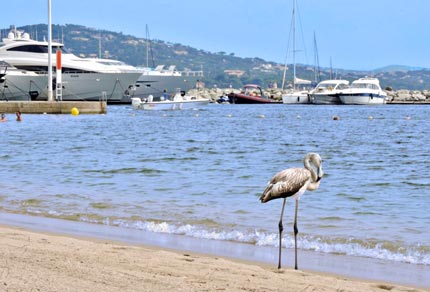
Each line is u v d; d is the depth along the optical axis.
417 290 8.20
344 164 27.88
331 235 12.27
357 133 50.56
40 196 17.33
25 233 11.15
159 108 90.25
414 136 47.09
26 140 41.34
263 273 8.55
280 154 32.50
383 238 12.00
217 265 8.99
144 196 17.50
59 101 77.44
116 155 31.20
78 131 50.88
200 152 33.22
